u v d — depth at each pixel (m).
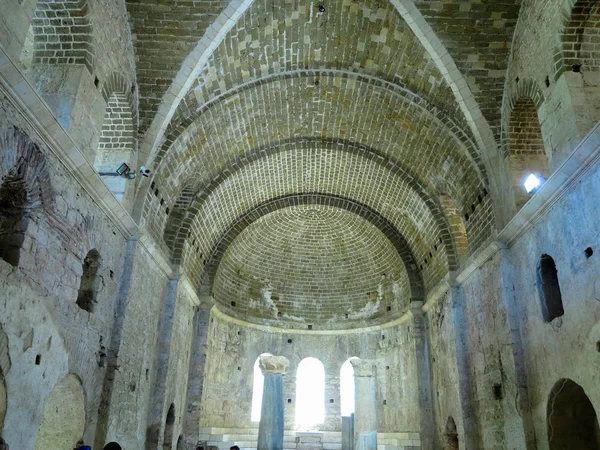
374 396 18.41
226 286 22.81
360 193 20.73
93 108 10.59
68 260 9.66
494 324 13.65
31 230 8.41
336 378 23.84
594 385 9.31
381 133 17.22
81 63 10.06
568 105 10.51
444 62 13.16
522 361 12.23
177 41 12.60
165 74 12.94
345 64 14.79
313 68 14.91
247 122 16.45
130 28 12.38
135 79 12.94
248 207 21.02
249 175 18.84
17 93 7.64
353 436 18.70
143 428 14.02
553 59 11.09
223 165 17.70
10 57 7.16
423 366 19.53
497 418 13.38
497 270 13.50
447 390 17.11
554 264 11.36
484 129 13.70
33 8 8.13
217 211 19.17
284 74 14.95
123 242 12.62
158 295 15.28
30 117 8.09
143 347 13.82
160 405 14.83
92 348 10.81
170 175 15.07
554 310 11.32
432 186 17.50
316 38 13.90
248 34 13.21
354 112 16.66
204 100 14.36
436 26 12.74
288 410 23.25
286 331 24.28
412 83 14.62
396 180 18.42
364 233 23.06
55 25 10.05
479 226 14.88
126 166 12.16
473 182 14.98
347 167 19.30
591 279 9.47
